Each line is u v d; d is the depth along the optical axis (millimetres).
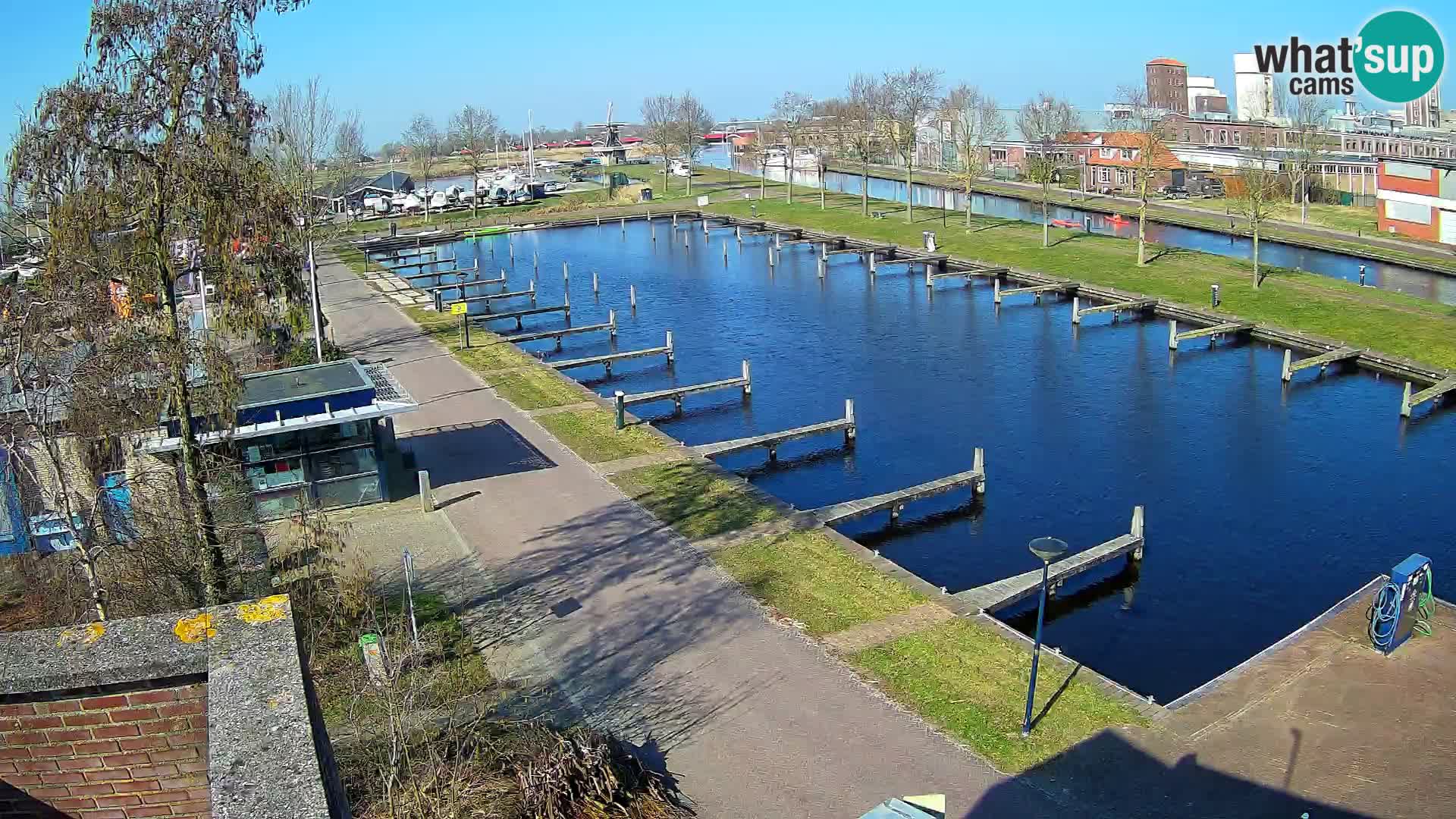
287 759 6152
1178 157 118125
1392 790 18906
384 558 29641
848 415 44625
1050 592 31281
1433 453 41531
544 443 39750
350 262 89812
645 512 32562
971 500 38188
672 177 154125
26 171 21281
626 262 92188
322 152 95312
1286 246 83125
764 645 24234
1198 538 34812
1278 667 23078
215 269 23016
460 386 48219
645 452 38438
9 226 24531
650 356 60125
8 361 22203
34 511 26844
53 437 23281
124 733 7281
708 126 199500
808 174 155750
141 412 23141
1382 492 38062
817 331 64562
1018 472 40906
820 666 23281
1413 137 113062
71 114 20844
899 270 83125
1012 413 48094
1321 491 38281
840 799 18859
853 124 155875
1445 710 21297
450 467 37344
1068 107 137125
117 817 7531
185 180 21594
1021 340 60688
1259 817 18297
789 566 28391
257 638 7289
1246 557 33406
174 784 7504
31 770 7273
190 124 22250
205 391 24250
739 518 31891
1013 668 23141
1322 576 32125
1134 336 60562
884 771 19594
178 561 22938
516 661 23734
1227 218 93188
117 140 21469
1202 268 71875
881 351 59406
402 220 117125
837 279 80750
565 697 22234
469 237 107000
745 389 51562
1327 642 23969
